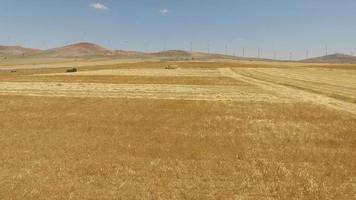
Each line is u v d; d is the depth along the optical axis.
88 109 31.20
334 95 42.62
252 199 11.48
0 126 22.98
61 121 24.95
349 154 16.69
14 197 11.50
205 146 18.03
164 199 11.46
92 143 18.55
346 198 11.56
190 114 28.64
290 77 79.69
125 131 21.70
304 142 19.08
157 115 28.00
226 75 87.50
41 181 12.91
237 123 24.62
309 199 11.48
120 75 86.38
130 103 35.72
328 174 13.80
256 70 111.38
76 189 12.23
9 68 173.75
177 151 17.05
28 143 18.39
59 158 15.77
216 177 13.41
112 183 12.80
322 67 135.88
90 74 91.12
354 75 87.75
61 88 52.62
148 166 14.73
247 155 16.38
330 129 22.56
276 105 34.75
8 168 14.34
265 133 21.30
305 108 32.44
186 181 13.01
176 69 117.50
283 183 12.80
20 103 34.88
